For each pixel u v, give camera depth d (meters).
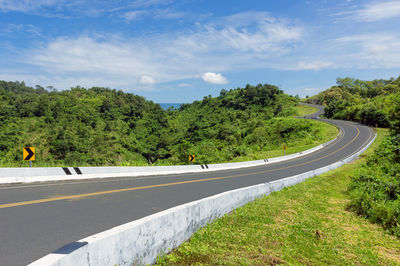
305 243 7.72
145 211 7.81
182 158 49.12
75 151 60.81
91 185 11.83
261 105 137.25
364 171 23.25
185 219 6.48
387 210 11.74
